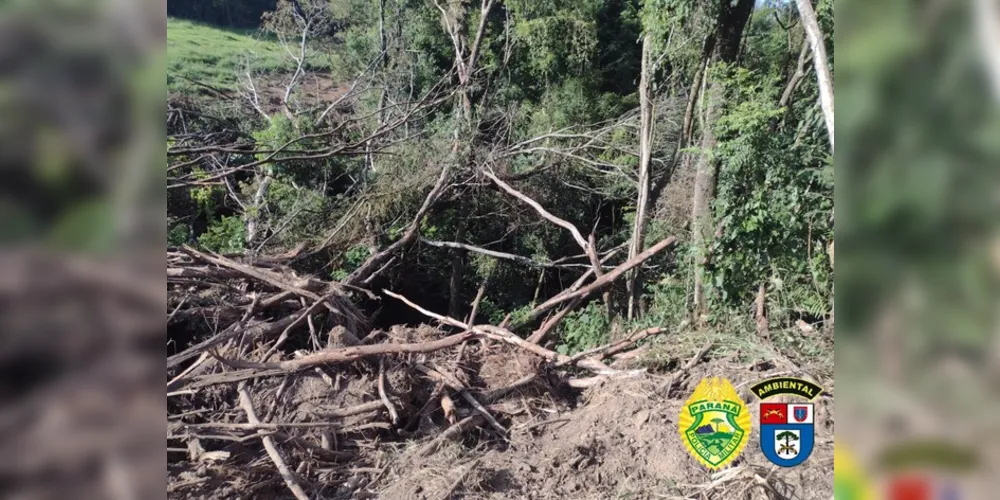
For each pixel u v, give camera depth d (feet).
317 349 19.29
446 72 47.09
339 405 16.21
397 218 34.19
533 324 26.81
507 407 17.10
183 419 15.06
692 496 12.33
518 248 37.78
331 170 35.27
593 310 24.79
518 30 47.91
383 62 45.83
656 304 26.22
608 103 49.52
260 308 21.26
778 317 19.49
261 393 16.17
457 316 36.65
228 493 12.78
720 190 22.39
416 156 34.55
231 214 36.70
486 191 36.47
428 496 12.95
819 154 21.36
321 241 31.78
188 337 20.20
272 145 32.71
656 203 30.81
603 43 55.16
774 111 21.61
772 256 20.88
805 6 12.38
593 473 13.80
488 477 13.75
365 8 54.03
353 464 14.51
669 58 29.91
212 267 22.21
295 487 13.02
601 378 17.93
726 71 24.18
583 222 39.88
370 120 40.14
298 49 53.62
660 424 14.65
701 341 18.11
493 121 39.55
